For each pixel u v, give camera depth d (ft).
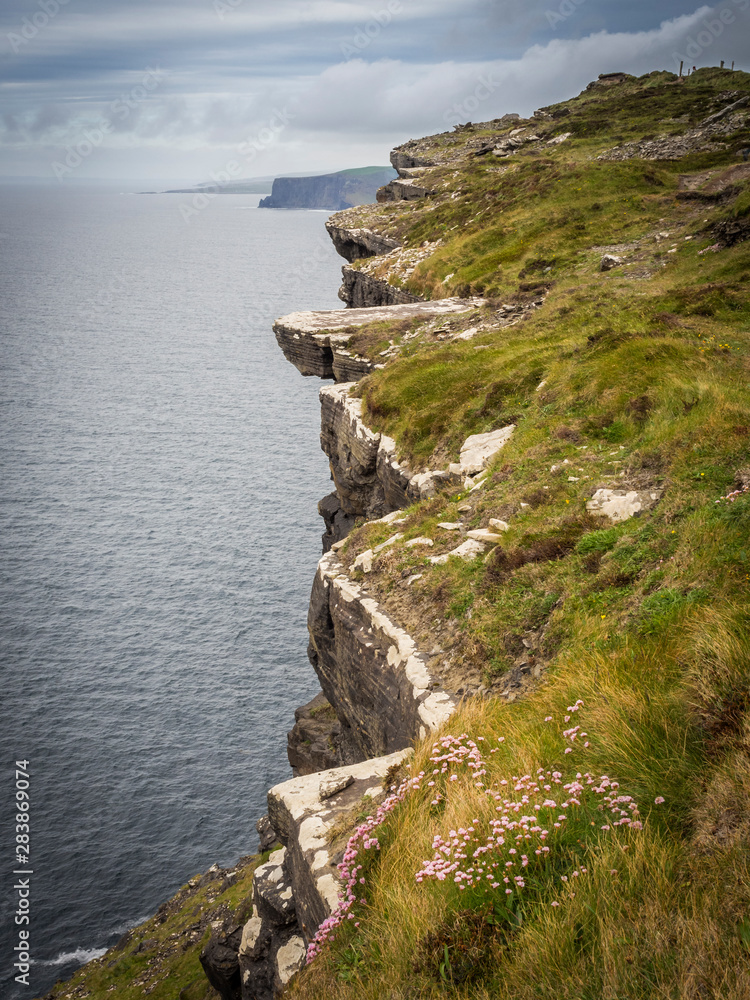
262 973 35.37
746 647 22.61
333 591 52.06
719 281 76.54
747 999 13.93
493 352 78.79
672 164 154.40
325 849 28.37
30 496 395.14
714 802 18.98
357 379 100.78
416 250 163.84
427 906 20.34
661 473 41.11
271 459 459.32
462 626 39.32
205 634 278.05
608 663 27.35
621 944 16.21
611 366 56.70
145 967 117.60
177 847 197.26
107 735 229.86
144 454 463.42
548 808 21.17
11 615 285.02
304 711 100.12
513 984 16.96
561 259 115.14
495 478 52.95
